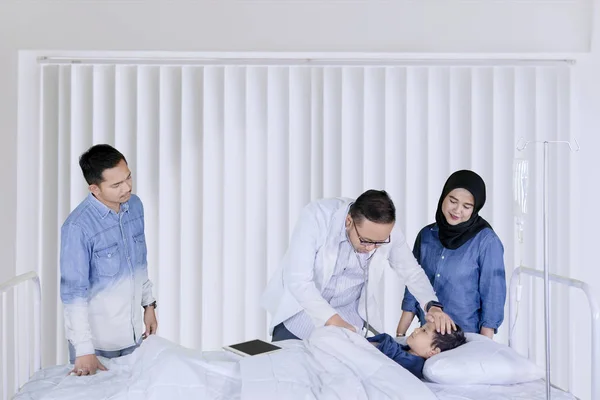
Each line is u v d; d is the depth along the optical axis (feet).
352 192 10.59
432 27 10.05
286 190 10.55
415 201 10.64
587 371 10.55
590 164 10.50
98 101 10.39
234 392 6.14
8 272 10.16
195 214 10.56
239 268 10.61
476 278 7.75
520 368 6.50
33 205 10.45
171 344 6.75
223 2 9.98
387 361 6.26
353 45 10.04
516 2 10.04
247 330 10.63
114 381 6.43
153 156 10.49
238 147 10.53
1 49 9.97
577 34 10.05
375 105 10.53
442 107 10.55
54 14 9.96
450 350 6.72
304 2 10.00
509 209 10.59
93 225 7.17
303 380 6.12
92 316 7.39
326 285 7.27
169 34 9.99
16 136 10.11
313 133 10.56
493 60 10.43
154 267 10.55
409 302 8.29
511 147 10.57
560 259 10.59
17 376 7.18
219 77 10.44
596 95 10.40
